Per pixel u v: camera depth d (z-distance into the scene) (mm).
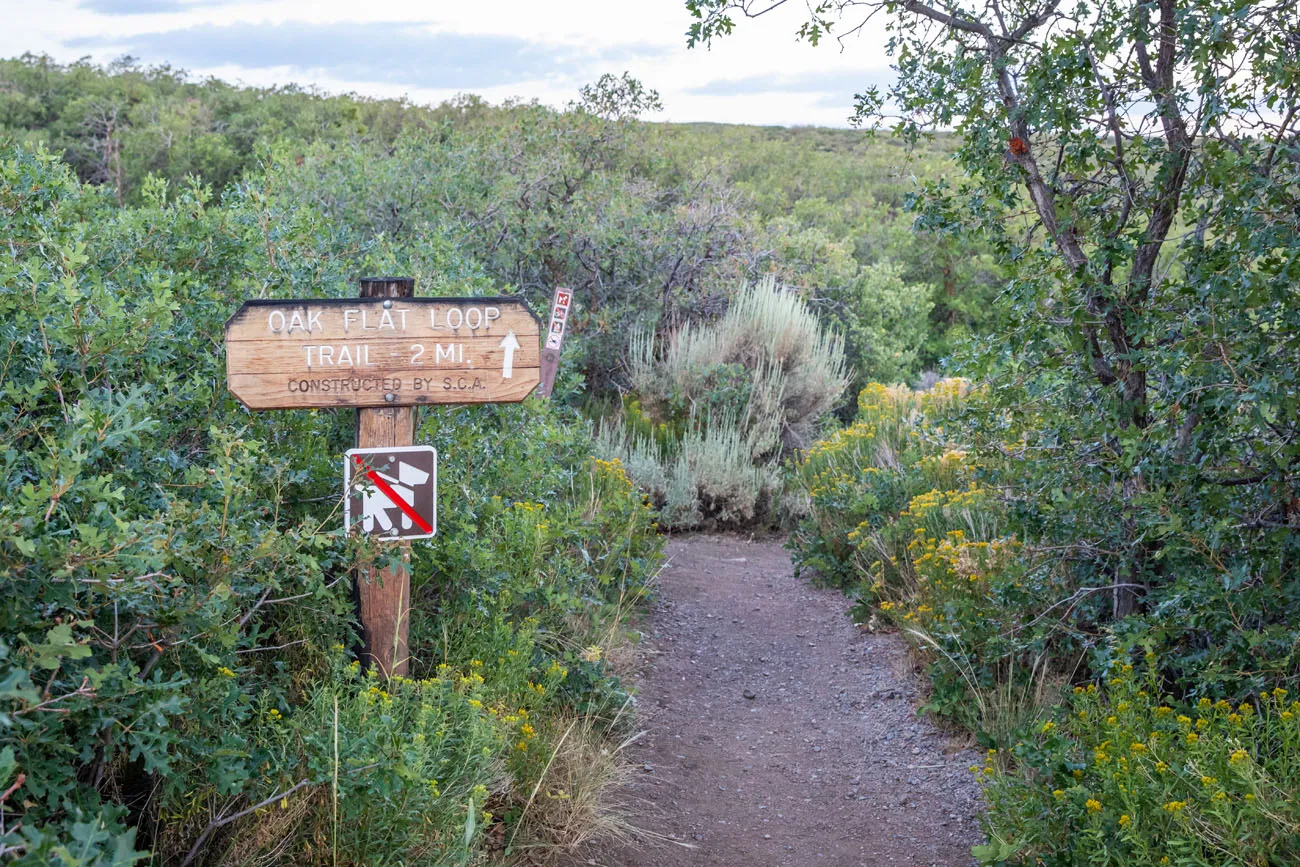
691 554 8609
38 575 2162
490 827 3479
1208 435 3664
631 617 6277
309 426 3900
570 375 8586
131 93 47469
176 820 2648
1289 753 3023
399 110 42719
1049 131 4023
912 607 5742
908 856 3924
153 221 4371
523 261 12445
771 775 4641
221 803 2760
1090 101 3943
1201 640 4020
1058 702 4477
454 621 4180
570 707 4547
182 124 37156
